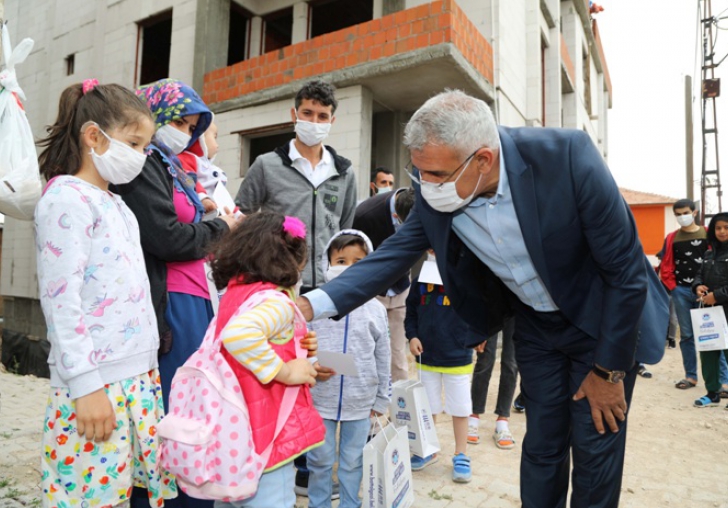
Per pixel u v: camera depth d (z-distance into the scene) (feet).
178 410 5.53
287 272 5.95
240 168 28.71
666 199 73.10
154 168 6.66
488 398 17.15
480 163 5.46
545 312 6.57
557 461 6.72
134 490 6.72
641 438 13.50
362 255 9.26
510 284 6.56
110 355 5.54
